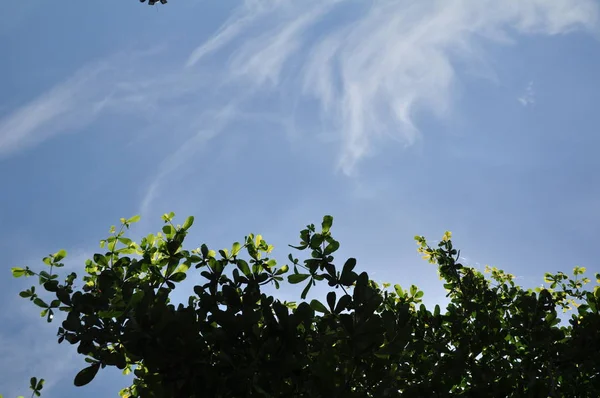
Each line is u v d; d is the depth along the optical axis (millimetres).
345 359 4340
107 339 4363
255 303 4641
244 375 3930
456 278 6793
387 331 4375
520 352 5824
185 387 3912
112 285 4762
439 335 5898
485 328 5660
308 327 4238
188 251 5125
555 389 5336
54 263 4867
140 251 5168
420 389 4684
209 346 4289
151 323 3867
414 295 6375
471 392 4762
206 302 4477
